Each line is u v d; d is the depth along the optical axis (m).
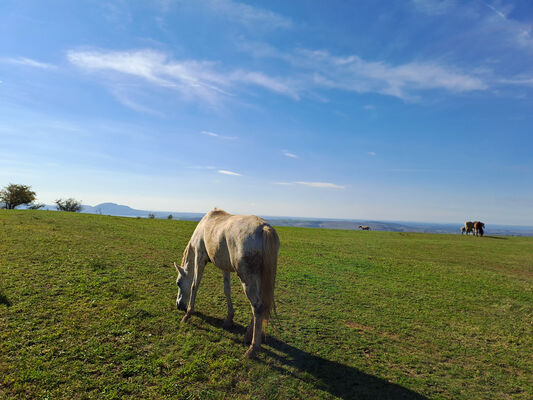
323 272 13.13
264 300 5.34
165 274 10.15
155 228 22.80
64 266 9.23
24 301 6.52
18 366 4.50
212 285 9.73
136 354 5.18
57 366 4.62
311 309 8.43
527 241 33.81
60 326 5.74
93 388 4.30
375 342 6.57
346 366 5.45
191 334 6.07
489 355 6.32
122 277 9.06
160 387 4.42
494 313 9.10
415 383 5.05
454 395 4.80
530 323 8.38
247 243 5.45
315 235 29.95
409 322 7.95
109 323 6.05
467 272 15.14
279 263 14.36
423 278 13.21
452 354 6.27
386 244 25.55
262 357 5.49
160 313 6.92
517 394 4.93
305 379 4.93
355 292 10.39
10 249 10.36
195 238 7.05
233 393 4.46
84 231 16.73
